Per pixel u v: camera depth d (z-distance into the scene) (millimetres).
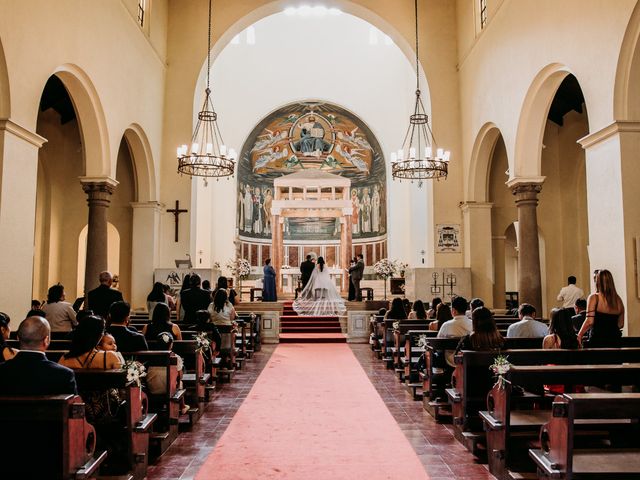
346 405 7723
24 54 8539
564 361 5551
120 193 16469
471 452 5562
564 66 10281
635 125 8258
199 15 16500
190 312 9953
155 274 15102
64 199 17109
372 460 5371
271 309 17516
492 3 13594
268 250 28391
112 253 20531
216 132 25625
